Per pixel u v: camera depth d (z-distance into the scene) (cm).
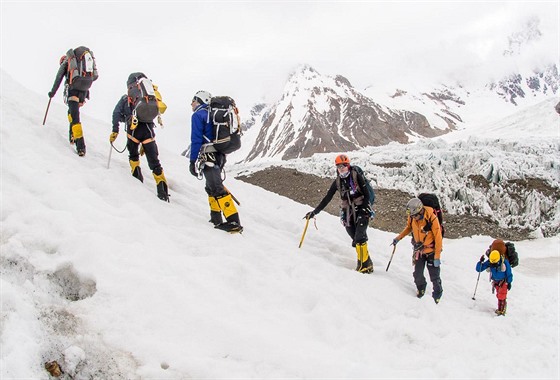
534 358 712
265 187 2195
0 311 491
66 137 1007
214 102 858
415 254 894
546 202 1920
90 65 929
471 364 651
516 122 5409
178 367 502
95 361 495
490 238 1581
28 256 588
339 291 771
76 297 579
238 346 544
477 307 935
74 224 667
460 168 2170
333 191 948
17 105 1052
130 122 912
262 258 816
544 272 1283
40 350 479
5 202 656
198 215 943
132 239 704
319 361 541
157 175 930
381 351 633
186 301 589
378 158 2431
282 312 666
